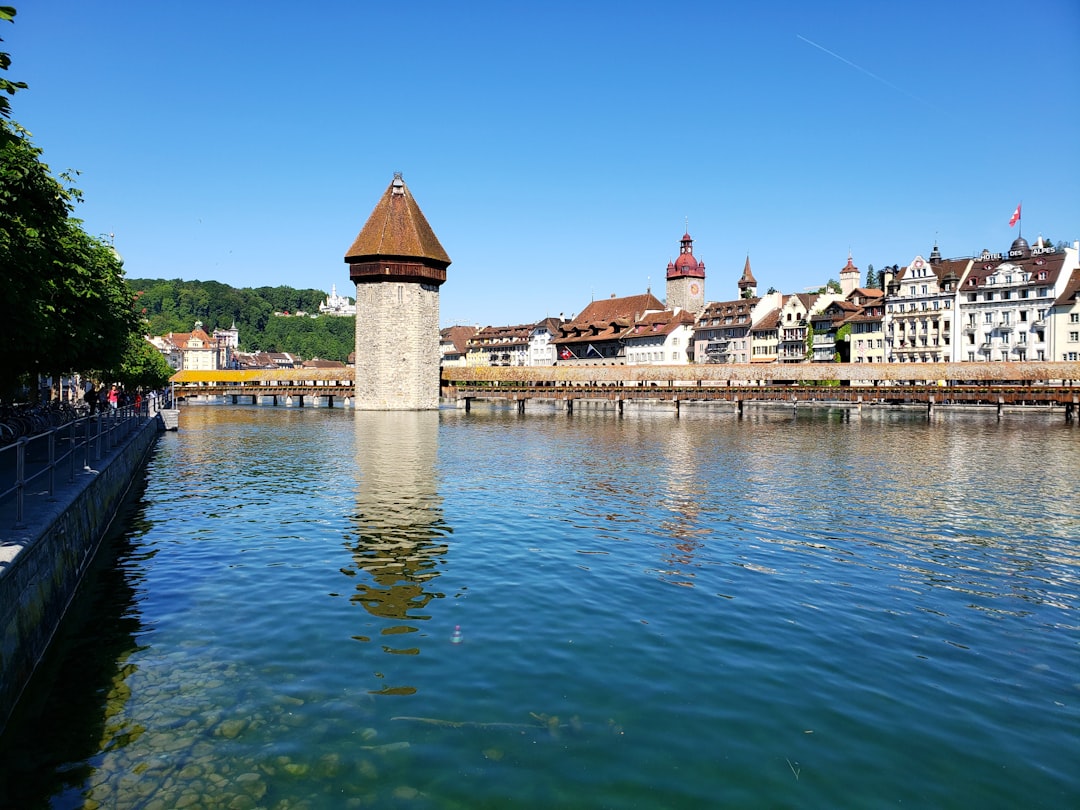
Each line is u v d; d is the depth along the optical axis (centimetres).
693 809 742
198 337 18988
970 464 3453
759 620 1273
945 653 1141
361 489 2653
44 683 1002
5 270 1283
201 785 768
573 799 754
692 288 13738
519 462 3506
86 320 2202
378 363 8381
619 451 4050
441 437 5012
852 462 3528
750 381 9050
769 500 2450
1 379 2167
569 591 1426
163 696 966
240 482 2830
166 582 1473
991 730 905
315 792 760
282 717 912
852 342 10912
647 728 896
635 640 1175
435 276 8488
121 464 2430
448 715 921
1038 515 2206
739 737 878
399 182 8475
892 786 786
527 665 1073
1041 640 1202
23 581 1009
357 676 1031
